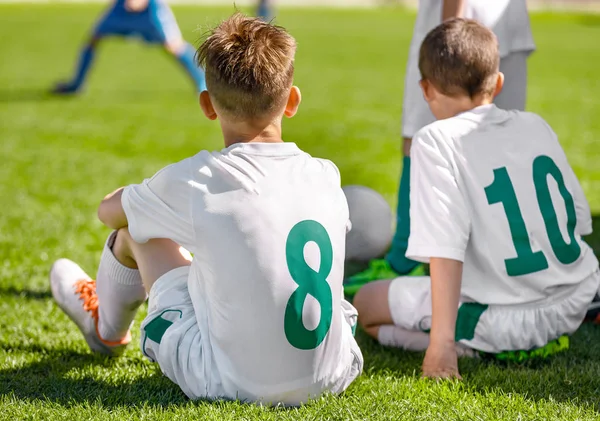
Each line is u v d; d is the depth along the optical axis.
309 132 11.03
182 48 13.88
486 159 3.73
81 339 4.20
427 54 3.97
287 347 3.02
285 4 54.22
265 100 3.07
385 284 4.11
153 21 13.84
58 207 7.20
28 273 5.36
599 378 3.54
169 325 3.19
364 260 5.63
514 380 3.51
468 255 3.77
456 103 3.92
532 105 13.73
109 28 13.99
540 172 3.79
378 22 36.34
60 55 20.61
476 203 3.69
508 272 3.68
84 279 3.97
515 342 3.71
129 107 13.18
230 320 3.03
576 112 13.05
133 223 3.19
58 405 3.20
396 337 4.11
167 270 3.35
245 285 2.99
